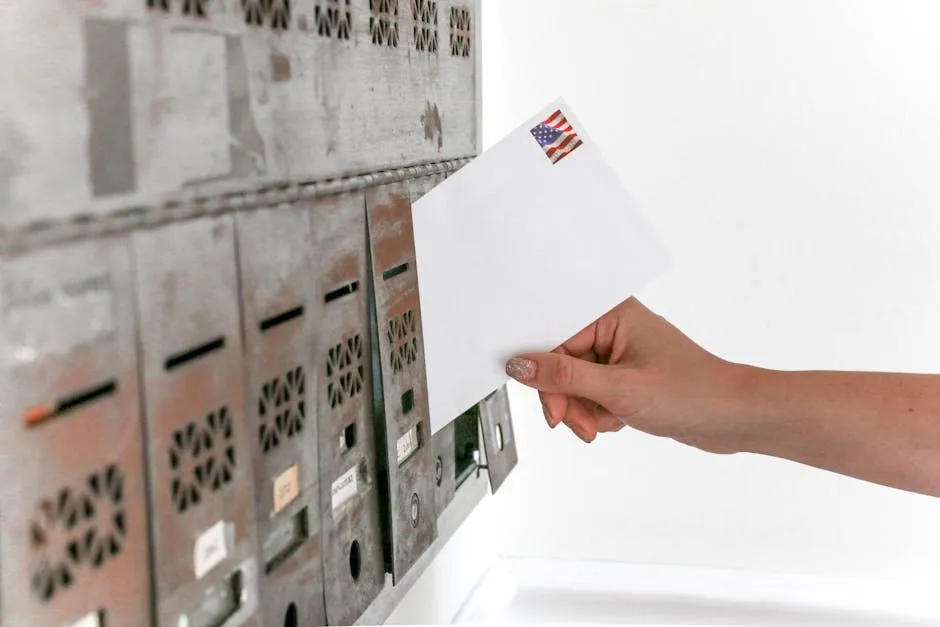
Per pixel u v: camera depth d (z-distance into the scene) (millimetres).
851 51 1220
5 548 389
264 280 587
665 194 1301
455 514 1083
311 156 647
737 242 1290
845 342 1283
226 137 539
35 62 396
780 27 1233
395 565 802
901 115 1220
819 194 1259
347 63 698
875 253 1255
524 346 800
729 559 1345
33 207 397
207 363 524
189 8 498
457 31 973
